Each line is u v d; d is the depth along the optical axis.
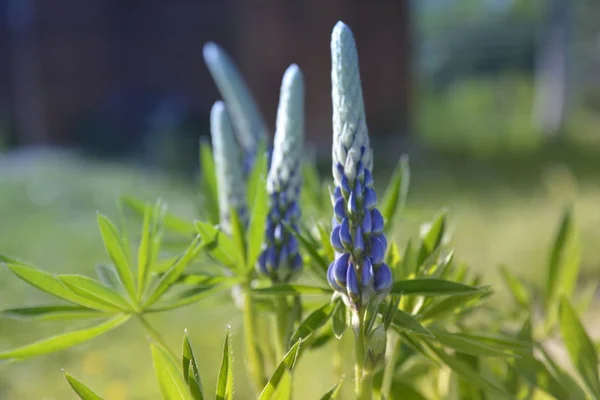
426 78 11.37
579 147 5.18
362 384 0.61
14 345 1.63
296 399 1.29
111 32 5.84
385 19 5.42
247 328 0.70
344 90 0.59
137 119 5.86
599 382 0.69
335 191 0.60
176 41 5.83
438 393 0.78
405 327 0.60
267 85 4.95
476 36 11.15
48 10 5.66
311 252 0.65
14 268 0.63
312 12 4.95
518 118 7.33
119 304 0.66
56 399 1.39
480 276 0.73
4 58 5.92
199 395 0.60
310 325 0.63
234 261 0.68
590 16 6.47
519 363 0.70
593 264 2.03
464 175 4.01
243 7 4.98
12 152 5.57
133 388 1.41
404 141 5.48
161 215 0.74
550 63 5.73
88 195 3.55
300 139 0.68
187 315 1.77
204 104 5.87
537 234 2.32
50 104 5.77
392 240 0.68
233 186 0.73
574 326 0.69
